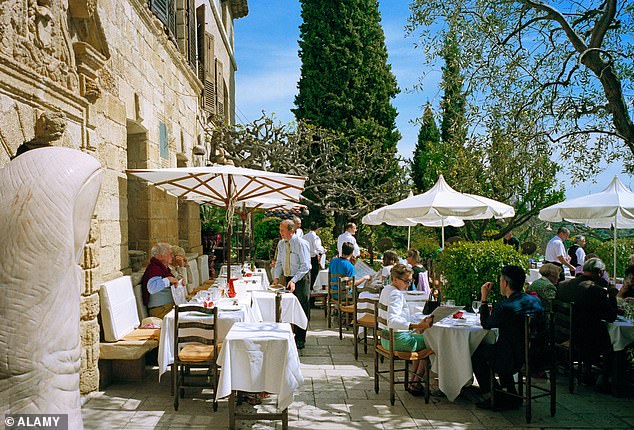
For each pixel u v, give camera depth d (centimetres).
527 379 516
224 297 676
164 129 989
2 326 151
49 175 162
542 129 698
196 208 1343
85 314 555
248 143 1680
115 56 685
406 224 1215
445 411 546
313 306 1265
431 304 611
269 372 477
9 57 392
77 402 162
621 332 594
